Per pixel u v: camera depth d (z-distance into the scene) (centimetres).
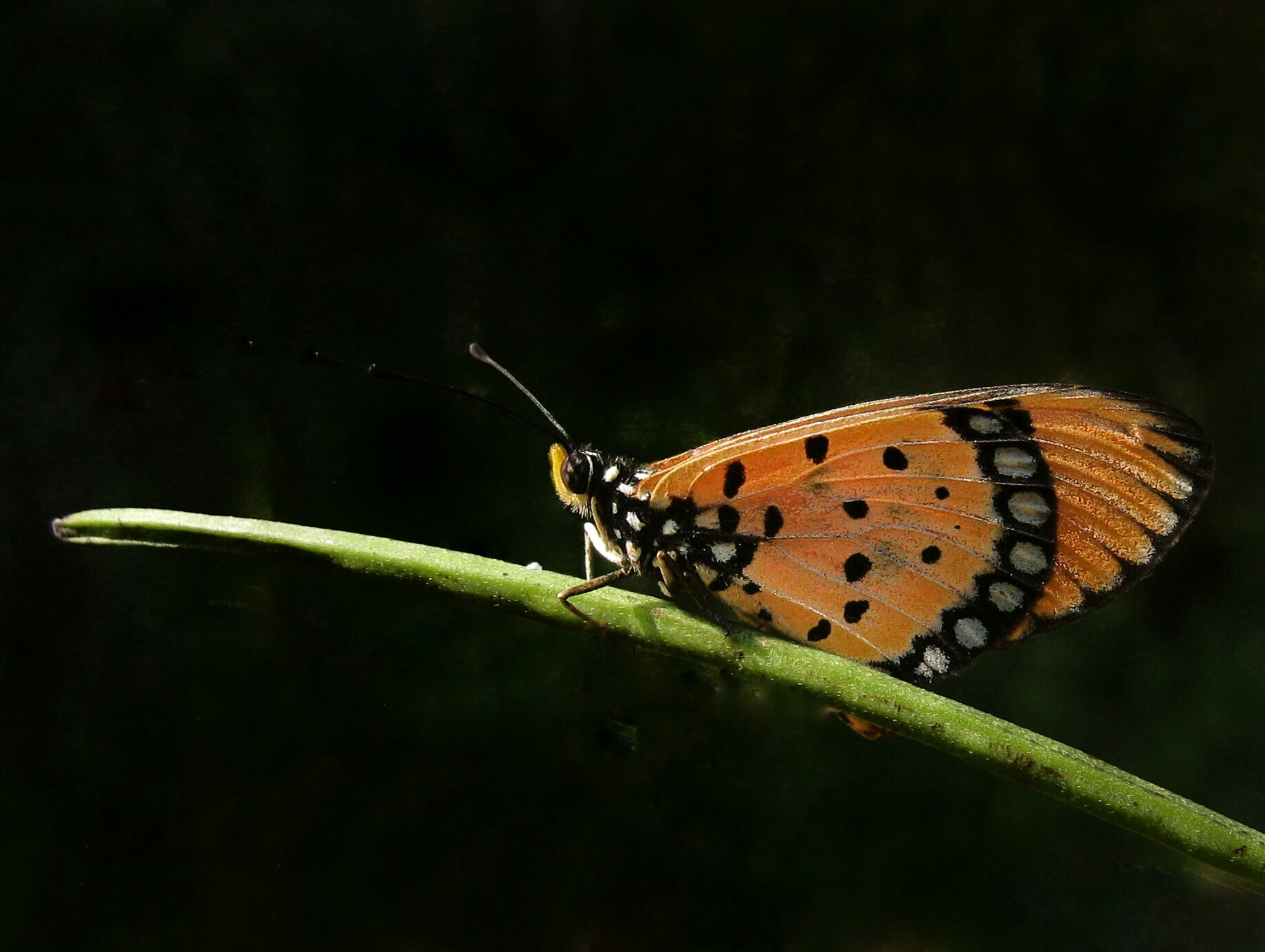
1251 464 31
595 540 29
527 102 31
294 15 30
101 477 29
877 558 29
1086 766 27
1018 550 28
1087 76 31
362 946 29
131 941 29
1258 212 31
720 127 31
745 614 29
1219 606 31
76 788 29
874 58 31
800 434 28
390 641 30
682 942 30
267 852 29
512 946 29
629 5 31
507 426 30
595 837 30
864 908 30
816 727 30
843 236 31
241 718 29
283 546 27
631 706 30
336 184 30
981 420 28
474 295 30
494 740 30
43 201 30
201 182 30
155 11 30
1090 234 31
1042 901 30
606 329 31
